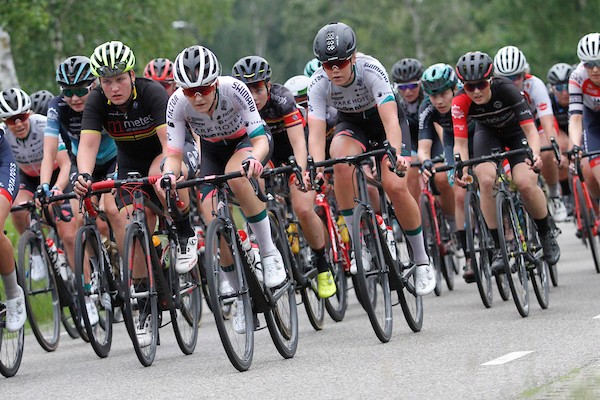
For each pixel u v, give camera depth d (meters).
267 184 16.97
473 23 119.44
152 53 68.88
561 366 13.49
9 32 58.88
